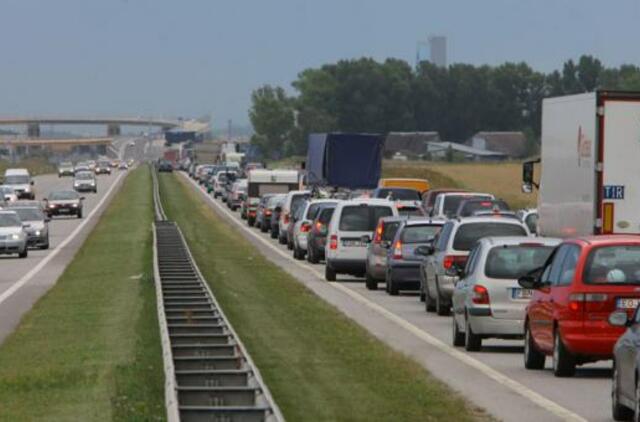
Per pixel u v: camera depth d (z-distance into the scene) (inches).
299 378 1695.4
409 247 3159.5
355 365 1835.6
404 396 1539.1
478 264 2054.6
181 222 6865.2
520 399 1550.2
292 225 5054.1
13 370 1828.2
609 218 2475.4
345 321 2501.2
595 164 2471.7
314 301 2947.8
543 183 2891.2
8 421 1362.0
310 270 4116.6
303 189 6875.0
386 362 1871.3
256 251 4886.8
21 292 3314.5
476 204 4101.9
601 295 1668.3
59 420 1360.7
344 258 3646.7
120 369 1718.8
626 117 2475.4
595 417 1411.2
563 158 2701.8
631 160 2474.2
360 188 5787.4
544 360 1844.2
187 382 1533.0
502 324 2015.3
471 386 1668.3
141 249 4699.8
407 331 2393.0
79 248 5137.8
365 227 3654.0
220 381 1542.8
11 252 4653.1
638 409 1267.2
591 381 1715.1
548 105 2834.6
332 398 1517.0
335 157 5782.5
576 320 1674.5
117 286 3267.7
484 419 1385.3
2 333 2380.7
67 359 1920.5
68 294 3144.7
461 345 2146.9
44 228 5132.9
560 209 2723.9
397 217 3398.1
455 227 2667.3
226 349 1841.8
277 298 3014.3
